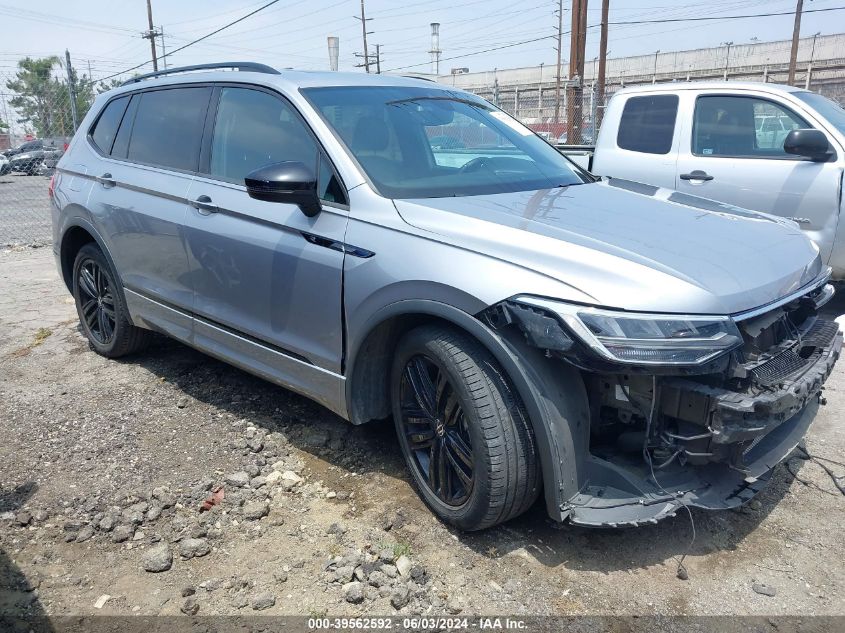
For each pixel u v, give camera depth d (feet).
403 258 9.40
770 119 20.27
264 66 12.80
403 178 10.78
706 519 10.05
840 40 122.62
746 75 126.93
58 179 16.89
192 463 11.62
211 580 8.88
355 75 13.14
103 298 16.02
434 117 12.51
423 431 10.18
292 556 9.33
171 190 13.25
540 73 148.66
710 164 20.89
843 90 114.11
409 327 10.19
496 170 12.09
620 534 9.70
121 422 13.07
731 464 8.45
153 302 14.15
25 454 11.96
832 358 9.37
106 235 14.97
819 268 10.48
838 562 9.12
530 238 8.85
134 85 15.89
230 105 12.82
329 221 10.42
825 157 18.93
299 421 13.02
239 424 12.89
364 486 10.92
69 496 10.69
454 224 9.39
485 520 9.05
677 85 22.24
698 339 7.92
